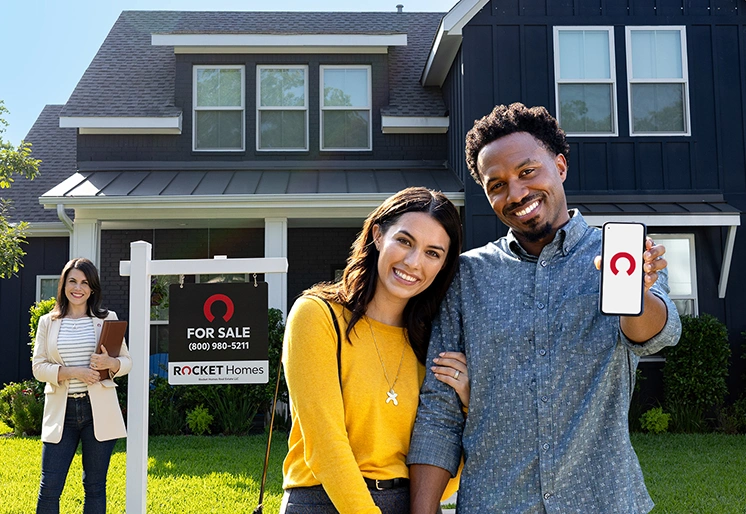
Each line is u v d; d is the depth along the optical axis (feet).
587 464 6.46
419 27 49.70
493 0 35.55
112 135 40.27
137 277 12.47
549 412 6.53
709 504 18.66
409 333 7.62
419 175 39.17
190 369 12.61
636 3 35.78
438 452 7.05
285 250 35.42
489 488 6.67
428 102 42.42
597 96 35.42
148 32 48.44
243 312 12.66
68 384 15.06
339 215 35.76
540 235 7.18
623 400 6.50
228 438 29.07
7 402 33.06
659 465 23.68
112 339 15.33
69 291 15.85
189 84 41.01
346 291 7.59
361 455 7.09
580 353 6.57
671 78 35.55
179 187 36.14
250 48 41.24
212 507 18.22
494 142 7.25
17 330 41.96
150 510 17.95
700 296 34.27
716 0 35.96
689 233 34.50
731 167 35.17
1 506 18.49
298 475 7.22
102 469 15.16
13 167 33.47
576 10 35.68
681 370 31.32
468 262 7.64
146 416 12.35
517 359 6.77
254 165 40.34
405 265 7.23
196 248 40.14
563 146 7.45
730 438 29.12
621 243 5.94
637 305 5.88
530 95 35.19
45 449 14.96
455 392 7.21
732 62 35.70
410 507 7.07
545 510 6.42
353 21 49.90
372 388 7.18
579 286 6.77
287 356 7.17
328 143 41.37
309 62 41.60
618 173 34.91
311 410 6.86
